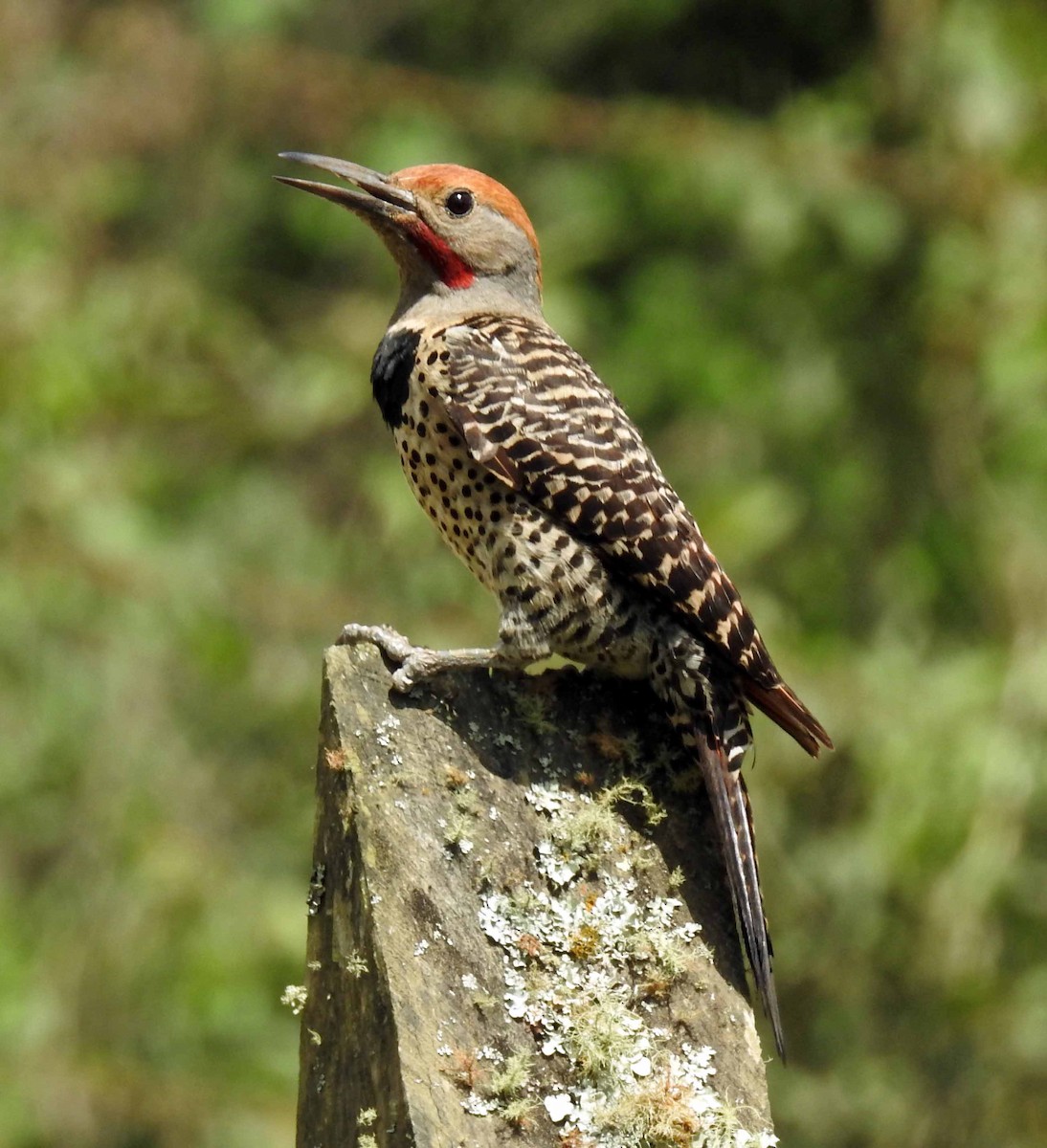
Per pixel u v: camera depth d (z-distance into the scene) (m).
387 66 15.27
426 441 7.10
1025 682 12.72
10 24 14.39
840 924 12.86
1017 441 13.64
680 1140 5.63
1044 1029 12.70
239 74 14.62
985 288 13.83
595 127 14.66
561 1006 5.75
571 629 6.81
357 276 15.80
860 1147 12.88
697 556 6.84
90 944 12.59
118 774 13.04
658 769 6.48
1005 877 12.42
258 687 13.35
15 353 13.23
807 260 14.64
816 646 13.20
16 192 14.15
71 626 13.16
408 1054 5.52
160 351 14.15
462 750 6.13
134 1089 11.98
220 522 14.14
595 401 7.04
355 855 5.82
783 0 15.65
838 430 14.30
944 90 14.12
